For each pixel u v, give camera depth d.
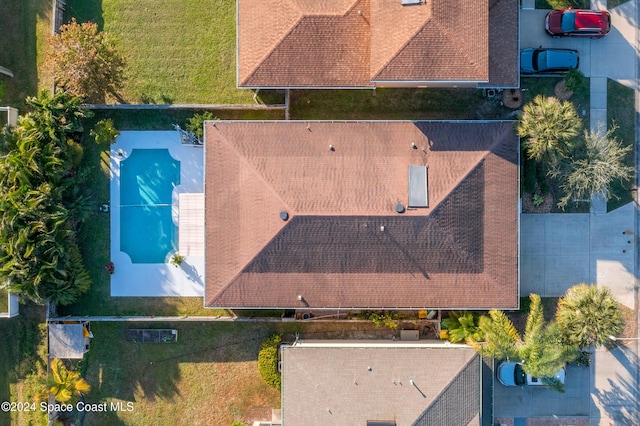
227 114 32.19
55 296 30.45
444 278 28.66
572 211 31.72
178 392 32.75
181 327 32.59
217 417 32.72
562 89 31.47
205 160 29.31
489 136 28.75
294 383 29.27
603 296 28.83
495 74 28.53
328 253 28.27
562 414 32.00
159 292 32.41
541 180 31.05
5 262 29.25
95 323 32.56
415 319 31.89
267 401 32.56
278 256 28.34
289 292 28.95
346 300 28.95
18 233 28.69
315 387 29.06
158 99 32.19
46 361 32.31
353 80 28.44
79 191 32.12
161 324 32.56
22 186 28.88
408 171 28.00
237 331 32.53
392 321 31.53
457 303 28.89
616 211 31.73
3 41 32.34
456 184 27.80
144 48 32.19
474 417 28.69
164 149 32.38
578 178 28.44
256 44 28.36
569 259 31.84
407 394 28.70
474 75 26.61
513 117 31.64
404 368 29.00
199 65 32.12
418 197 27.64
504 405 32.16
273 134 29.11
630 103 31.62
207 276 29.25
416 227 27.62
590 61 31.56
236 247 28.88
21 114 32.38
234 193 28.89
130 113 32.22
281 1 27.98
